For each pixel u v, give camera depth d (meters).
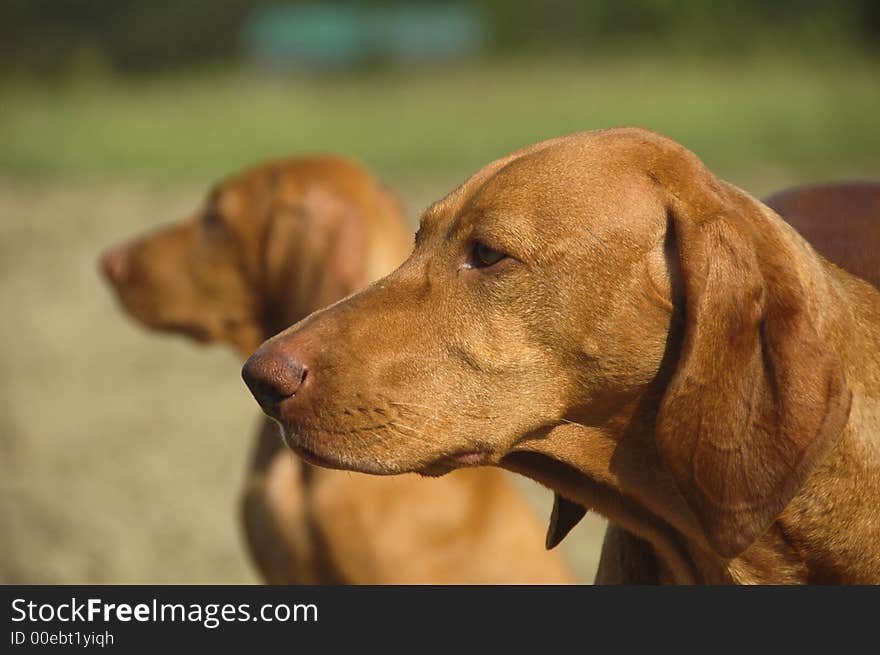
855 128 37.94
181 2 85.94
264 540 9.83
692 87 55.12
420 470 6.08
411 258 6.31
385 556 9.35
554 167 6.01
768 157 34.00
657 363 5.89
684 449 5.68
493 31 91.25
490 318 6.00
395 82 73.12
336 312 6.12
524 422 6.03
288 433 6.06
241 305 10.94
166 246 11.09
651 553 6.61
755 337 5.63
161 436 16.56
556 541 6.70
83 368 19.77
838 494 5.83
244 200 10.69
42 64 72.88
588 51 83.88
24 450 16.12
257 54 90.31
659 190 5.91
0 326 22.20
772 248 5.73
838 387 5.56
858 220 6.92
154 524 13.71
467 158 36.91
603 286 5.89
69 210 31.53
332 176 10.36
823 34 65.44
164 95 65.94
